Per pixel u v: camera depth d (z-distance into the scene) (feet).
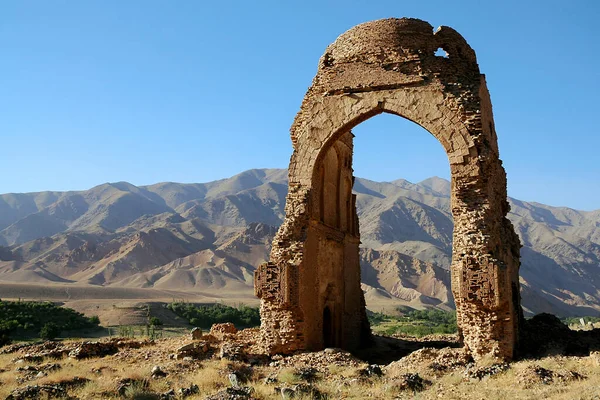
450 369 65.92
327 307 91.81
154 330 220.02
